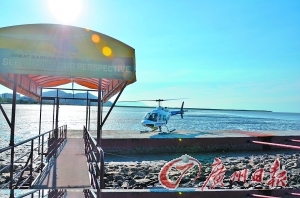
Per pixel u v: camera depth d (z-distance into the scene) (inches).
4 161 645.9
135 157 796.0
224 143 953.5
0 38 178.5
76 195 248.1
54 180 278.4
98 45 197.6
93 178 254.5
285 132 1246.9
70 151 476.1
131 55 203.6
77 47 193.0
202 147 926.4
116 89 278.5
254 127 2445.9
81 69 193.0
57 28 189.5
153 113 1103.0
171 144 888.9
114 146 836.6
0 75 212.4
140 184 472.4
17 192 247.8
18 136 1219.9
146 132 1095.0
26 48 182.2
